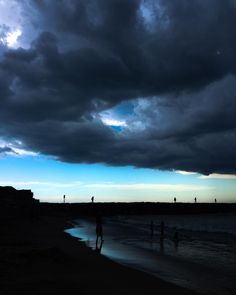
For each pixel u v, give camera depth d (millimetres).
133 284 13469
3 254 17125
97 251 24234
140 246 29359
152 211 184125
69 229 49188
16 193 73500
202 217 146750
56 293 11203
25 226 45844
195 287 14234
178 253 25453
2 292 10961
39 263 15812
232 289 14031
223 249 28609
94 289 12102
